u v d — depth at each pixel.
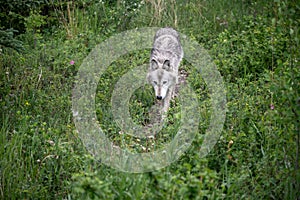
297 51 5.01
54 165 5.28
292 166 4.98
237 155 5.22
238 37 7.37
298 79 4.96
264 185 5.01
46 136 5.49
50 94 6.39
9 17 7.46
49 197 5.10
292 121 4.91
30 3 7.46
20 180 5.14
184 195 4.48
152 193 4.54
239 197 4.93
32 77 6.54
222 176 5.14
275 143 5.12
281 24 5.09
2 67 6.70
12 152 5.29
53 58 7.16
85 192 4.56
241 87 6.34
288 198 4.89
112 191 4.68
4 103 5.96
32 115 6.00
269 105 5.59
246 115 5.63
